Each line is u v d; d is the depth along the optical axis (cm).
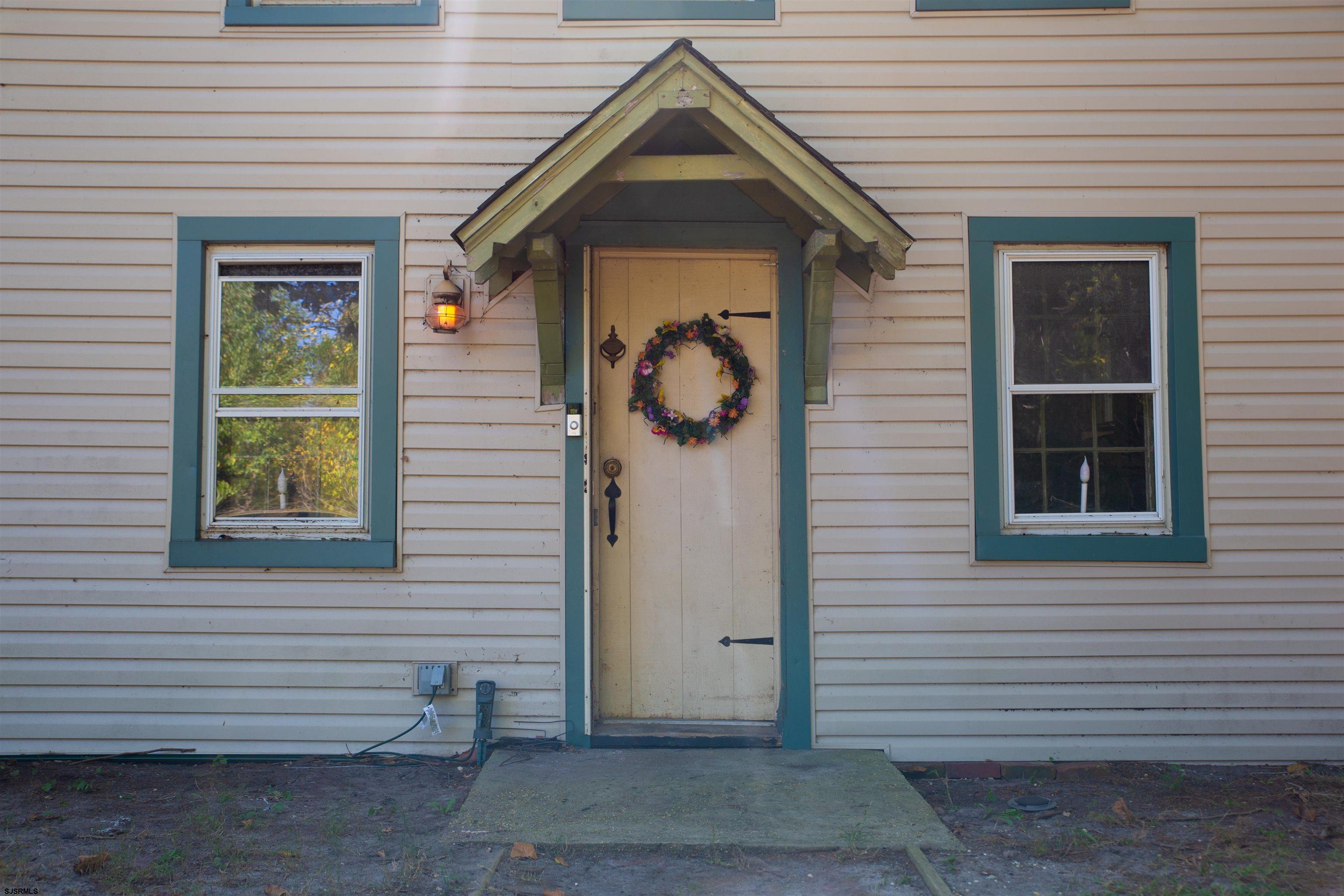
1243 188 466
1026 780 446
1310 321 465
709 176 403
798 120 465
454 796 405
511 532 461
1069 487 465
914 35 466
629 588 471
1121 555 459
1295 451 464
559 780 405
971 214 465
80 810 391
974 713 457
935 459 463
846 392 464
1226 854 351
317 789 414
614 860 338
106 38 465
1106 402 466
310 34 466
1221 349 466
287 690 457
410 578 459
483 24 466
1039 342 468
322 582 460
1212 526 463
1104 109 465
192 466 460
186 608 458
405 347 463
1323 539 462
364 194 466
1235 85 465
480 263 397
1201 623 461
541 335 443
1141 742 458
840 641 459
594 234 464
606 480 472
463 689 457
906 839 349
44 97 464
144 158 464
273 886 315
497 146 466
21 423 460
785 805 378
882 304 465
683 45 383
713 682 469
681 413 471
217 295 467
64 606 457
